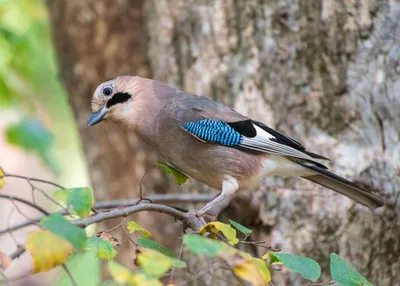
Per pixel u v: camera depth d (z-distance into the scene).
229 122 8.93
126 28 12.23
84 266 16.59
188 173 9.30
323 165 8.80
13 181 20.69
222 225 6.07
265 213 9.33
